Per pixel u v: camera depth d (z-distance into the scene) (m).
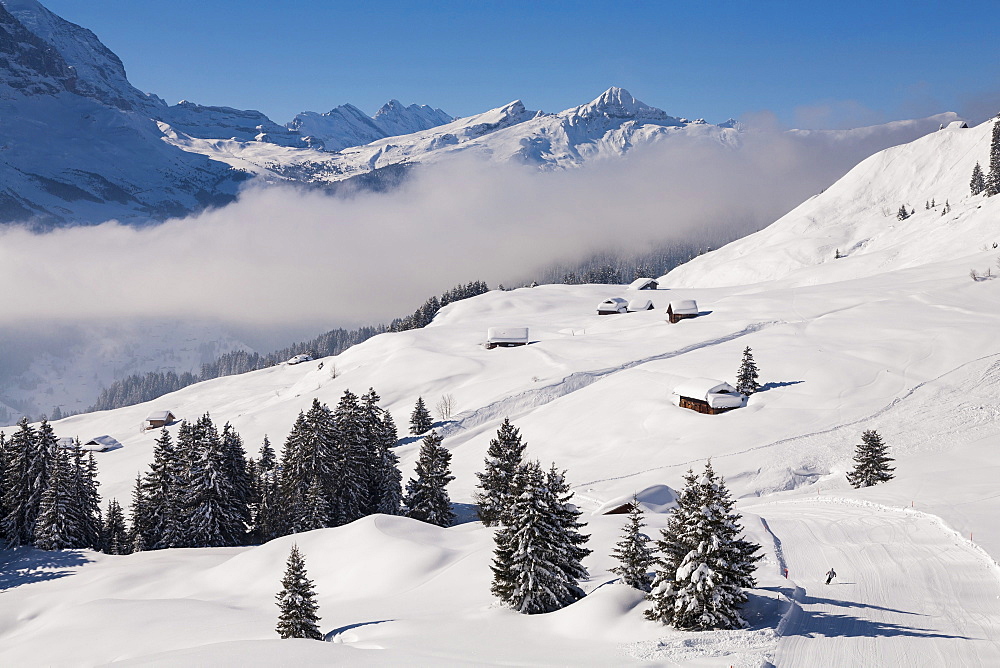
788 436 72.12
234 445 76.31
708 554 28.12
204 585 53.16
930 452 63.31
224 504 72.12
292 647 30.92
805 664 24.98
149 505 73.44
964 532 38.62
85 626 43.72
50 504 72.06
